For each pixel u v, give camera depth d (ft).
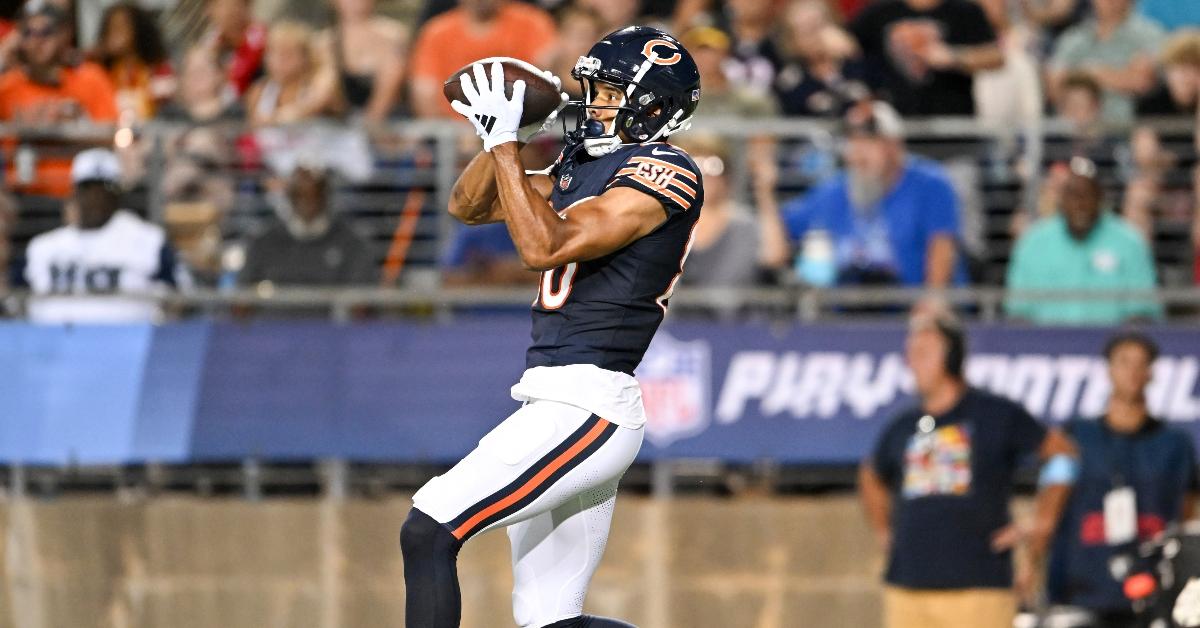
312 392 96.63
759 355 96.37
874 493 90.53
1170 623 76.07
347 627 96.78
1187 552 75.72
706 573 96.99
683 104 56.08
